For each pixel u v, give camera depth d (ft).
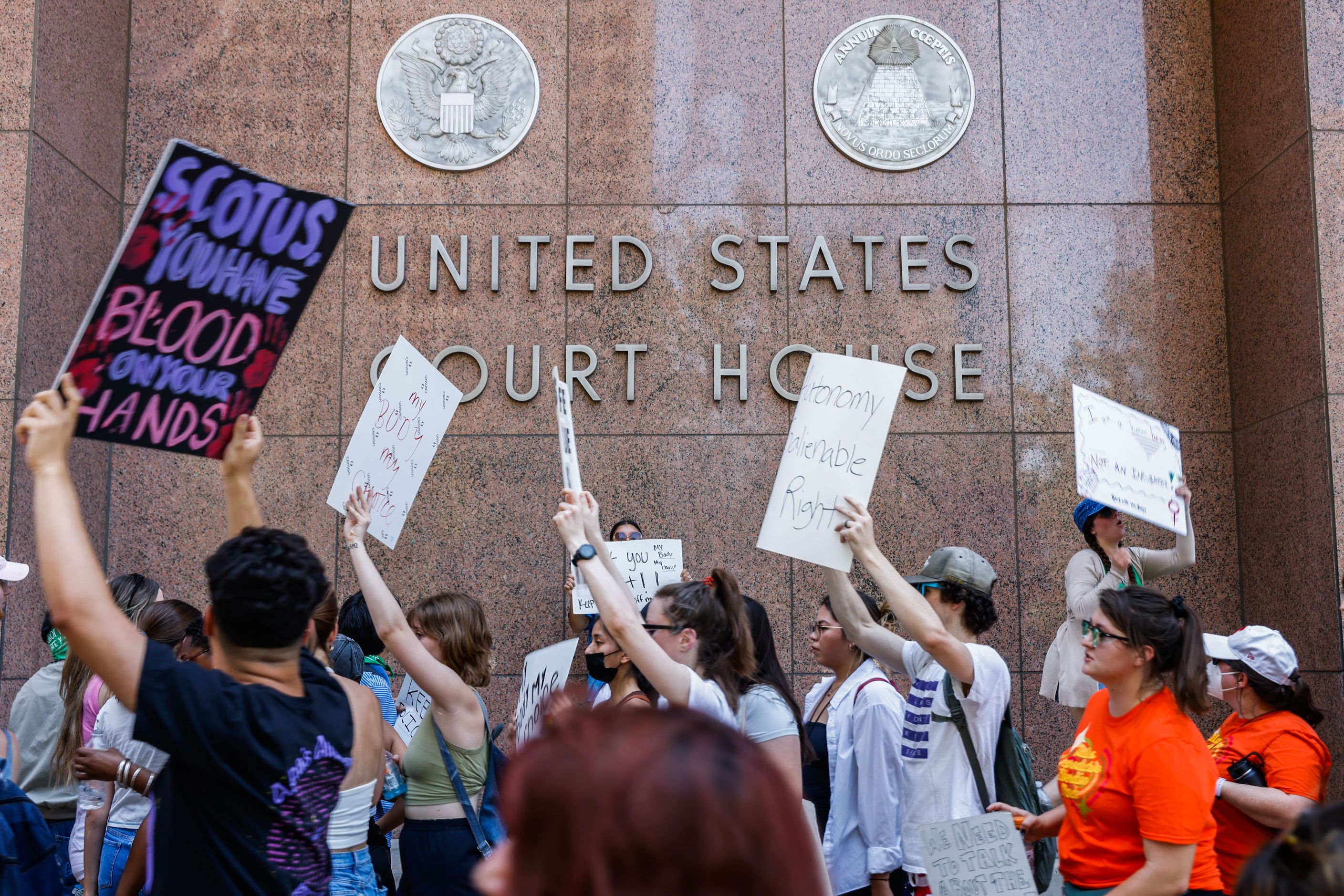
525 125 23.90
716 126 23.99
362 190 23.70
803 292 23.49
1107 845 9.38
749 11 24.30
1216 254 23.72
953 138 23.91
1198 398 23.32
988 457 23.04
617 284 23.36
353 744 7.89
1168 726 9.20
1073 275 23.62
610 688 13.38
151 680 6.83
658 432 23.11
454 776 11.66
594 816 2.47
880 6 24.35
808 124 24.00
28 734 14.62
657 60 24.16
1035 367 23.32
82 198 21.97
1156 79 24.18
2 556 18.75
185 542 22.54
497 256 23.45
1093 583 18.26
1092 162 23.93
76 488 21.18
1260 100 22.34
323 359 23.20
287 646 7.52
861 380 12.57
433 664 11.79
